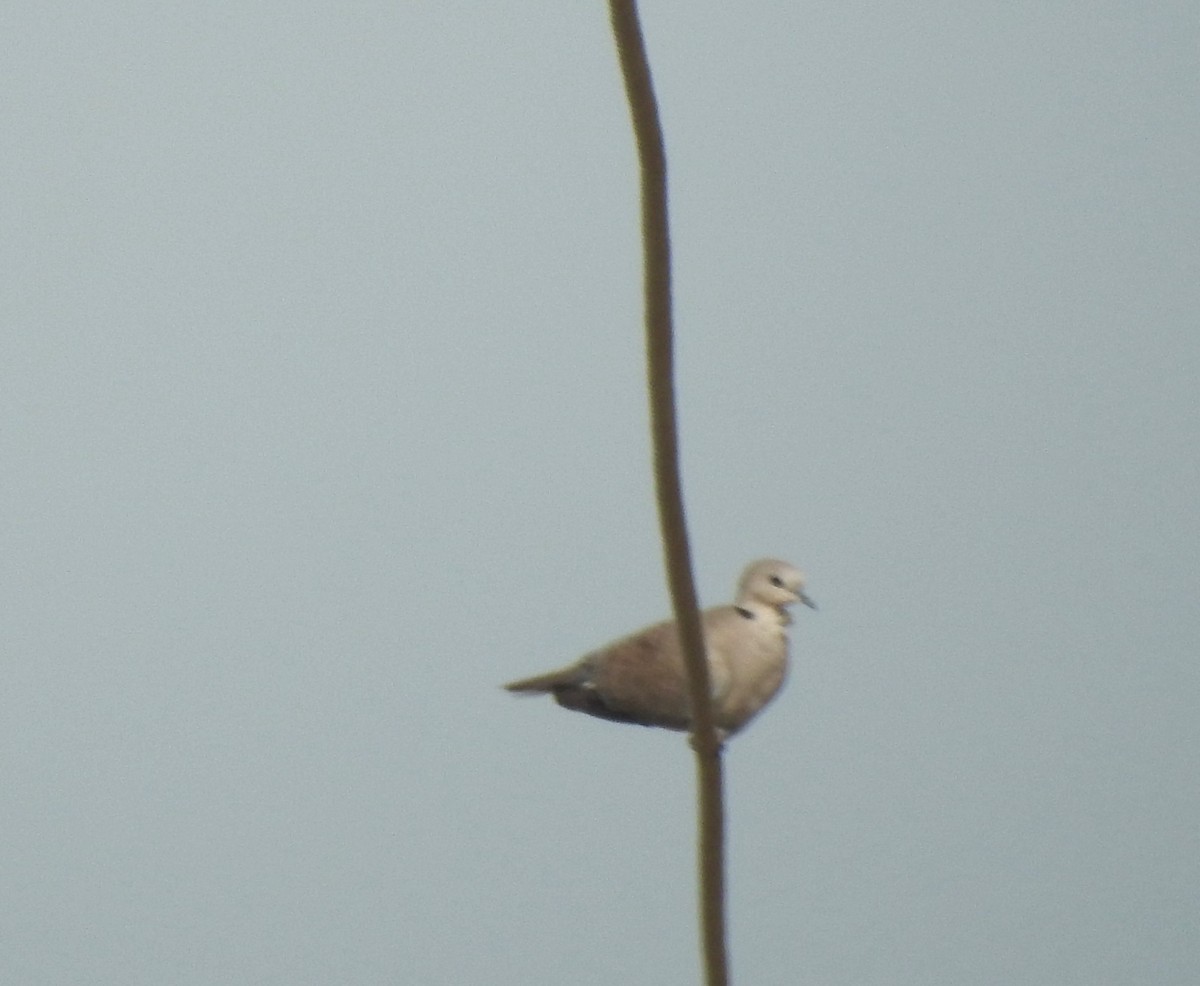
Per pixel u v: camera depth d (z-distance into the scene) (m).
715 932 10.70
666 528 9.66
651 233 8.99
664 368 9.27
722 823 10.49
